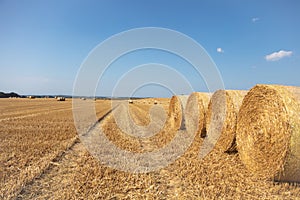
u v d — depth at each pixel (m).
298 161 2.91
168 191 2.88
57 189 2.88
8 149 4.51
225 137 4.52
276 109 3.10
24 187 2.88
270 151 3.16
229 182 3.10
